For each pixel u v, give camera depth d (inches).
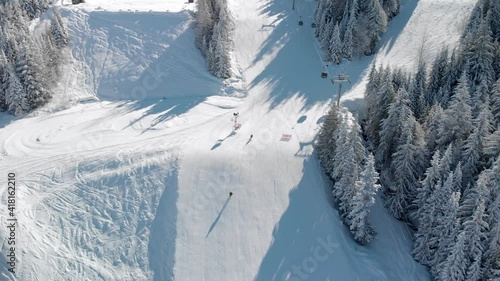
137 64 2578.7
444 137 1758.1
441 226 1558.8
